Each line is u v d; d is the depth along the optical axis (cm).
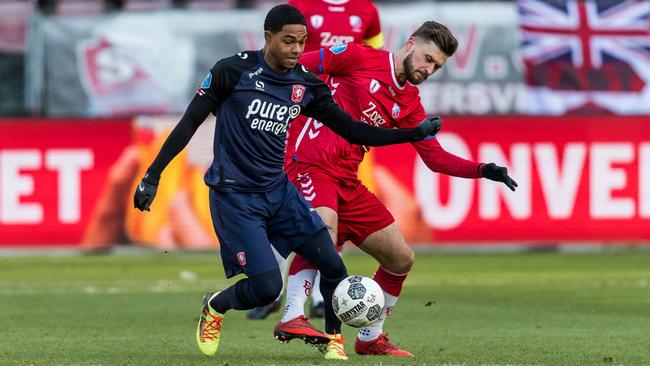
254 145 2353
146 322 3566
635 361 2588
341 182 2630
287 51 2294
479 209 6544
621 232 6606
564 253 6944
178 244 6406
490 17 7312
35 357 2630
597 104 7331
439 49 2609
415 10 7262
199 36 7212
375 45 3894
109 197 6381
